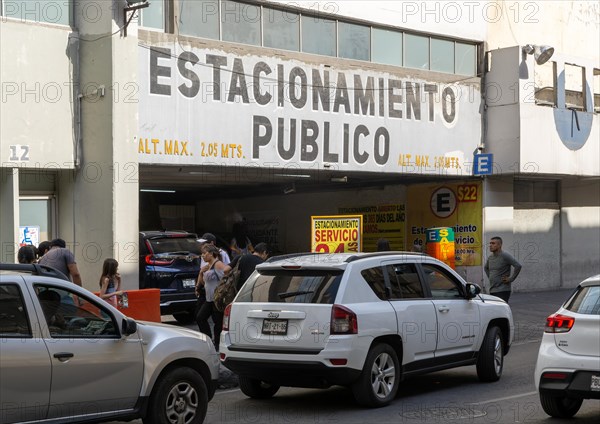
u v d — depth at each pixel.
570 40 25.95
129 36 15.60
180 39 16.67
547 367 8.54
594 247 27.42
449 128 22.23
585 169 24.02
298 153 18.81
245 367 9.74
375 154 20.50
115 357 7.78
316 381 9.48
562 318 8.57
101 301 7.90
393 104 20.92
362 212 25.50
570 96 25.19
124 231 15.53
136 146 15.75
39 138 15.09
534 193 25.45
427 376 12.07
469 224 23.36
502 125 22.72
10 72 14.69
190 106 16.83
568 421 8.95
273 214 27.56
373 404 9.68
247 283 10.13
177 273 16.91
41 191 15.95
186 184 24.52
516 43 24.19
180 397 8.34
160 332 8.34
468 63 23.09
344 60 19.84
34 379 7.16
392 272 10.26
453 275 11.16
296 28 19.17
